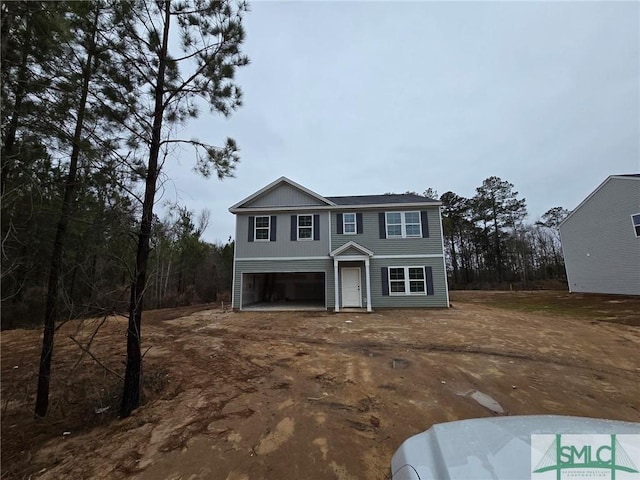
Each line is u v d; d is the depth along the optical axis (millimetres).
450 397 4191
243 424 3500
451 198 37594
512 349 6535
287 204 14578
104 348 7297
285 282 19953
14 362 6129
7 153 3104
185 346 7324
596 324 9109
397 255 13672
